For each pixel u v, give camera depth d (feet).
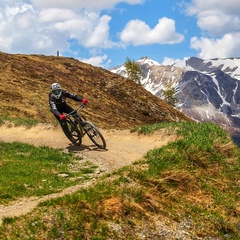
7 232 31.65
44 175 49.49
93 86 247.09
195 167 47.70
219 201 43.47
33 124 83.05
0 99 167.53
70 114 60.59
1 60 231.09
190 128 64.08
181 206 40.57
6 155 61.05
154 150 49.73
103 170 51.65
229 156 54.54
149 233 35.55
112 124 189.57
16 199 40.63
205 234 38.42
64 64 265.95
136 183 40.73
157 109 250.16
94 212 34.76
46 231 32.04
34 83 210.18
